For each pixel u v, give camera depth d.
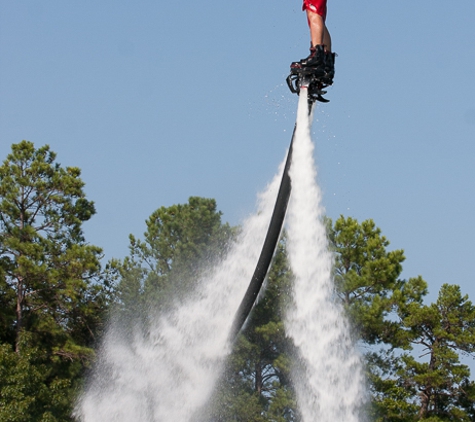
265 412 69.25
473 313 79.50
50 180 76.38
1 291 74.25
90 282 76.25
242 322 21.16
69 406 67.44
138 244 87.19
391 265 76.44
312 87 20.05
